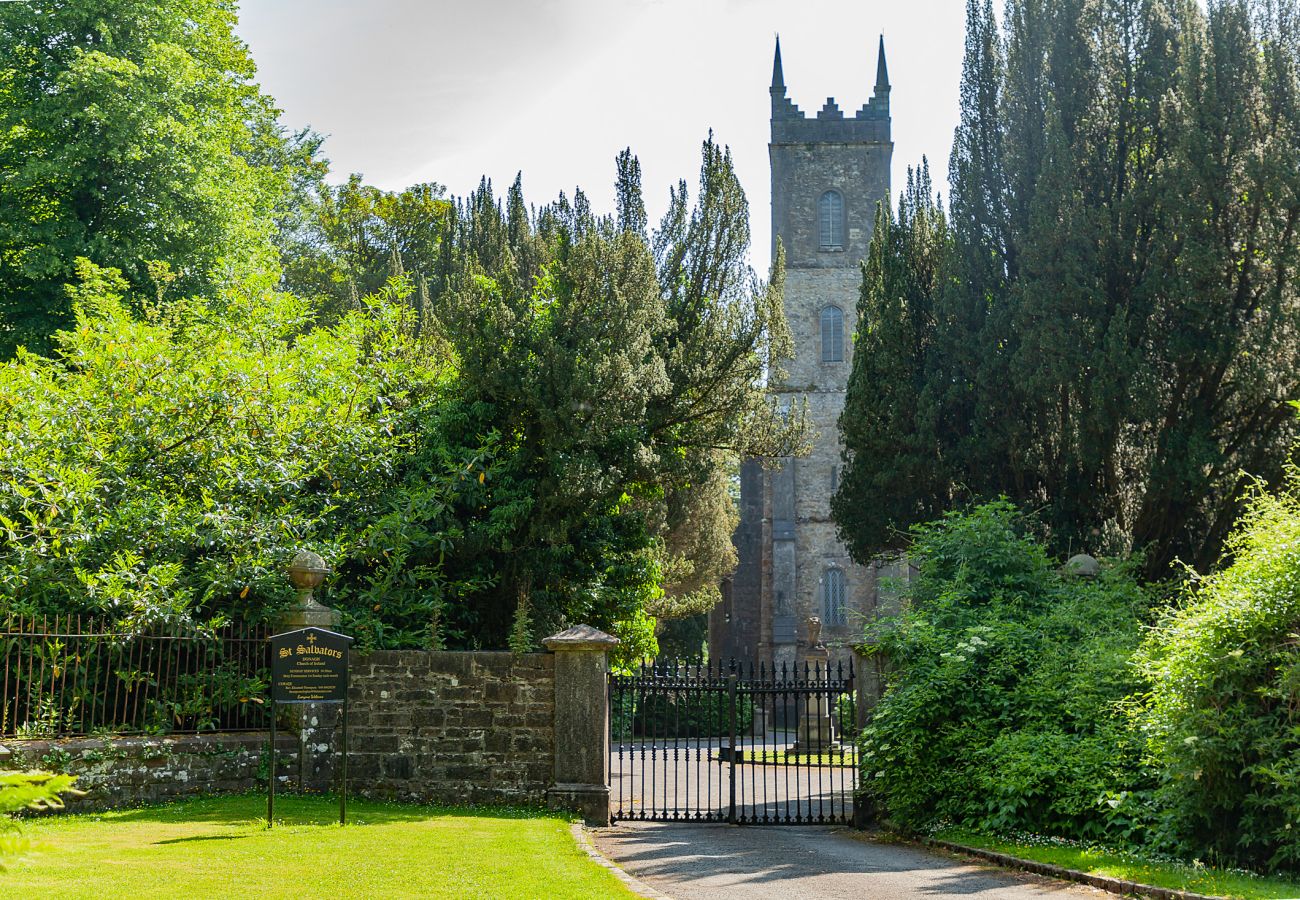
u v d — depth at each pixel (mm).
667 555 26703
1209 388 17906
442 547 15359
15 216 21562
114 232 22125
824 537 47906
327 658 11055
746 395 18547
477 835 10727
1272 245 17328
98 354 15406
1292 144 17844
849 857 11391
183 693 13242
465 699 14023
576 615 17125
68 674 12516
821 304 49812
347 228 38188
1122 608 13977
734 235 19359
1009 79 21016
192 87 23484
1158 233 18016
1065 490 18641
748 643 48344
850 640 14953
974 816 12586
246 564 13852
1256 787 9695
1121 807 10969
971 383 20641
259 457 15086
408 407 17500
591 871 9258
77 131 21938
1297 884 8930
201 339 17609
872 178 50750
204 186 22828
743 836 13148
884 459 21438
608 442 16500
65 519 13078
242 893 7340
